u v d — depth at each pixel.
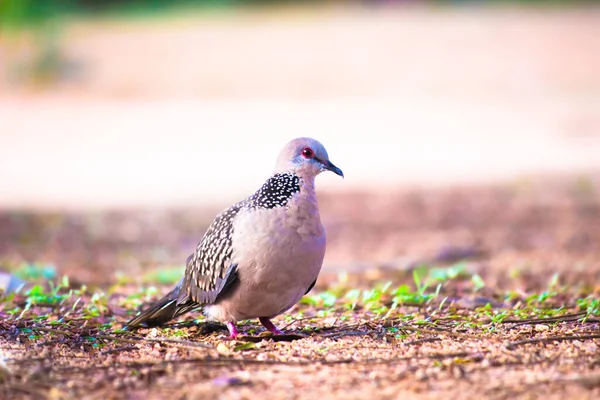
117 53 39.88
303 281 6.66
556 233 15.16
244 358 6.28
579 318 7.53
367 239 15.09
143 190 19.86
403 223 16.50
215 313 6.98
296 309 8.39
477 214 17.12
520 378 5.73
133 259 13.62
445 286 10.03
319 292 10.14
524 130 27.94
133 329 7.36
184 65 38.47
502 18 49.56
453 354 6.27
